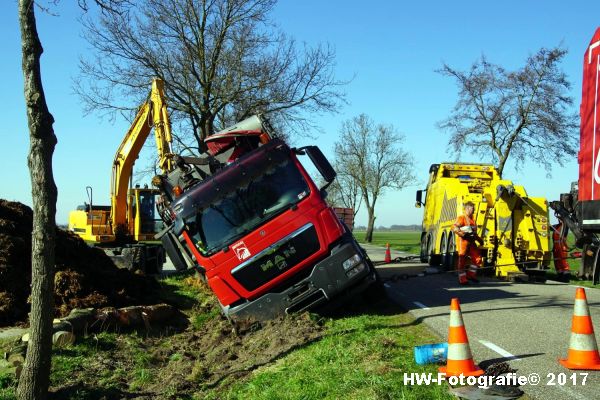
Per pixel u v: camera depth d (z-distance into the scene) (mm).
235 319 9617
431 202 21234
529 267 15656
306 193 9734
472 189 18484
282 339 8461
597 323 8719
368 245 45406
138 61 21844
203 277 10562
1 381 7059
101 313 10008
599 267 10219
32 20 5656
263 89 23297
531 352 7039
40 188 5801
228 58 22391
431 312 10039
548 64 24312
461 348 6070
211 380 7598
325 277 9516
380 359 6750
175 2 21828
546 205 15773
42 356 5914
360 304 11328
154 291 13641
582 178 8547
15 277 11102
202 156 12383
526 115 24438
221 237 9633
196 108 23062
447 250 17953
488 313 9797
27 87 5688
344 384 5969
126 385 7668
